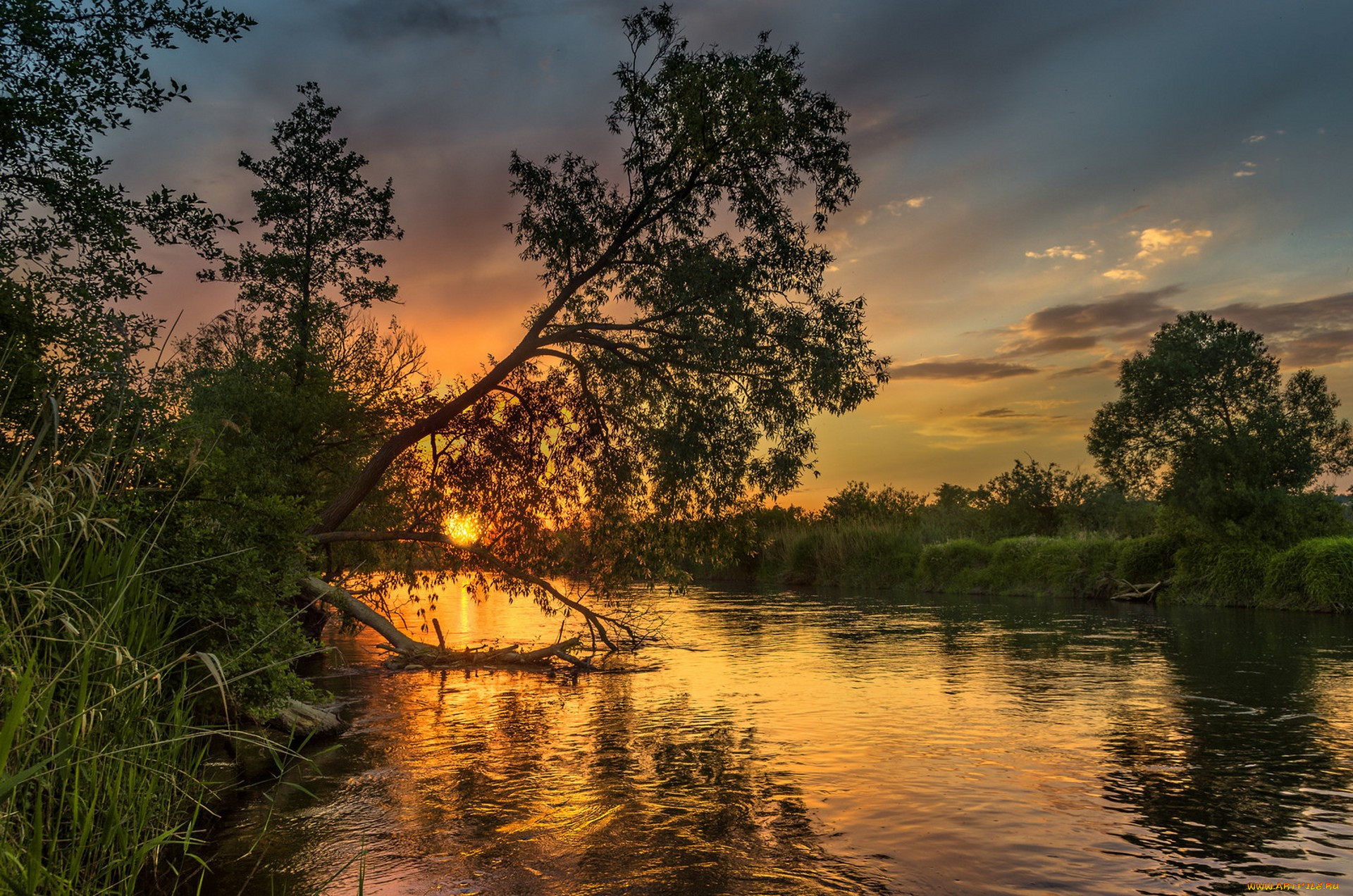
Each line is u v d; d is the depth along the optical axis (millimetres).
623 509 18734
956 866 6523
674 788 8828
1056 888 6074
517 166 18516
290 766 9758
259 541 8906
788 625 26781
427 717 12930
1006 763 9742
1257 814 7734
